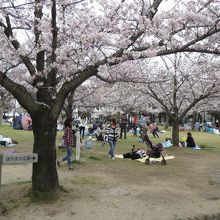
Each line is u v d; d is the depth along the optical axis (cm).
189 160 1788
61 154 1734
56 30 926
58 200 895
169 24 903
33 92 921
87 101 2703
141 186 1121
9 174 1234
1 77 851
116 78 1234
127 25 938
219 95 2311
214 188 1134
